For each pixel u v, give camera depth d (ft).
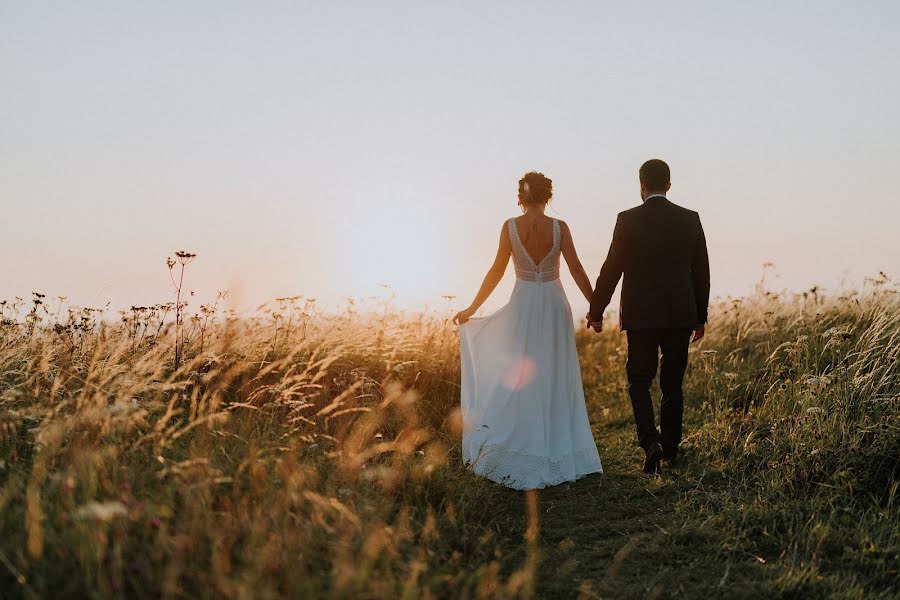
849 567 9.96
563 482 14.84
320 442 13.97
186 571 7.72
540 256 15.62
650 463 14.85
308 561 8.36
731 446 15.88
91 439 10.86
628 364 16.05
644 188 16.19
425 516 11.21
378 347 20.36
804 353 19.38
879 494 12.44
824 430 13.96
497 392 15.19
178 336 16.72
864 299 21.68
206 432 12.39
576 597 9.19
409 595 7.55
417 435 16.25
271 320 19.53
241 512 9.27
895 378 15.25
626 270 15.76
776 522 11.47
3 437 11.33
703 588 9.48
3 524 8.17
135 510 8.20
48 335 15.55
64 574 7.49
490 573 8.95
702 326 16.10
